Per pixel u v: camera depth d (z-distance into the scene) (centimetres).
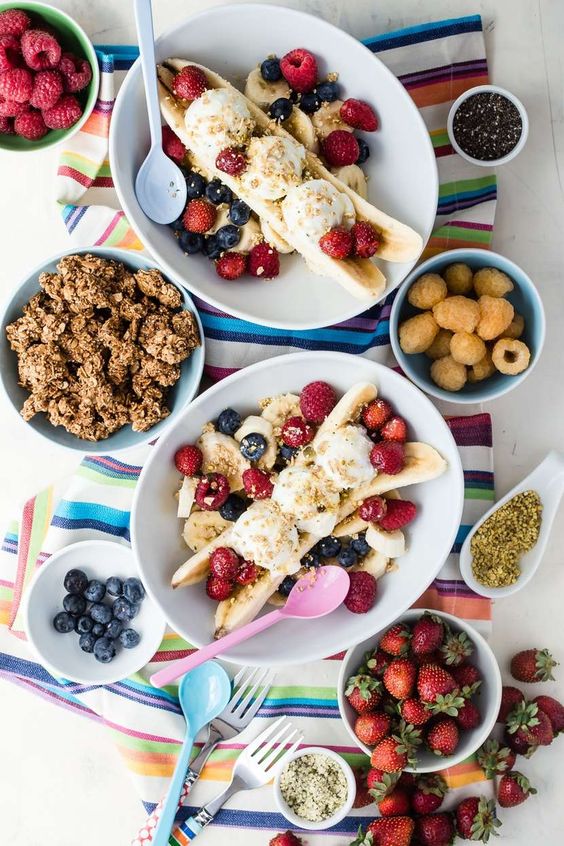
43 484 92
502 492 92
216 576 84
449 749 86
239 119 81
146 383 85
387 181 85
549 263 91
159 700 90
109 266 84
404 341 86
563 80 91
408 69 89
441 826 88
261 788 90
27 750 93
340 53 82
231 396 84
